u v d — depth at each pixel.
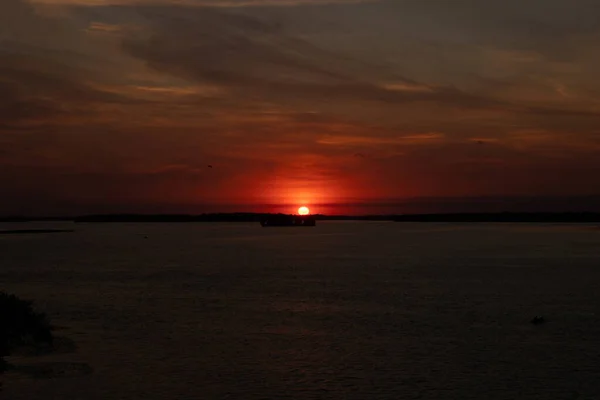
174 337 29.31
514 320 33.88
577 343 28.03
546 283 52.47
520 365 24.25
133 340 28.55
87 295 45.06
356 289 48.25
